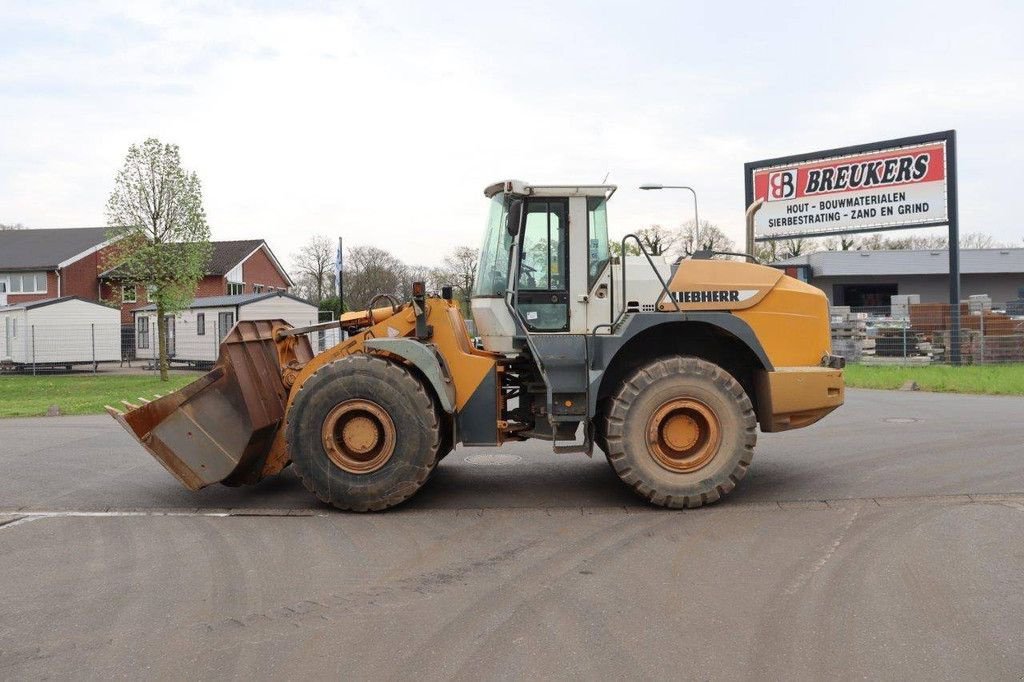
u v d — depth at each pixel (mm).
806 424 6883
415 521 6168
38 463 8859
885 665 3539
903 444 9320
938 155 22688
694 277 6973
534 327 6898
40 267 39500
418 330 6750
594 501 6777
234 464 6625
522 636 3922
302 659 3709
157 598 4539
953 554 5062
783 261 48094
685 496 6344
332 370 6387
